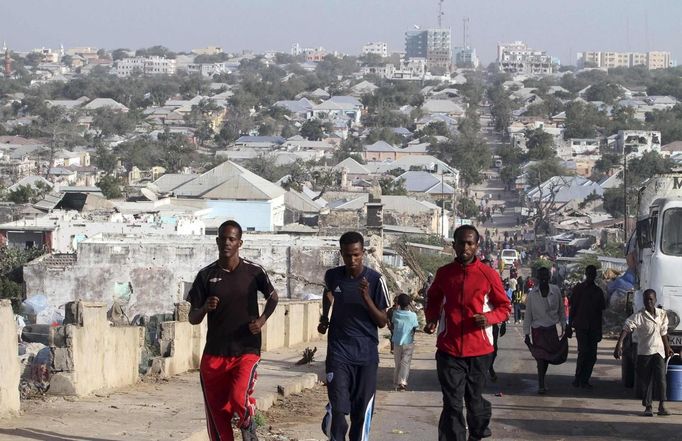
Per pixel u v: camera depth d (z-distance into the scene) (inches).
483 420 438.6
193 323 398.6
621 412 597.6
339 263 1448.1
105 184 3334.2
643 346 584.1
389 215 3334.2
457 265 439.2
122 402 537.0
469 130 7495.1
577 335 706.8
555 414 588.1
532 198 4566.9
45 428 444.1
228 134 7342.5
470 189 5639.8
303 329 1054.4
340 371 411.5
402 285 1679.4
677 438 517.7
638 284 711.1
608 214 4200.3
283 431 507.5
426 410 599.8
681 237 633.6
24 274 1476.4
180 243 1477.6
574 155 6441.9
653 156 5255.9
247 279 397.7
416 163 5359.3
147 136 6978.4
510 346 1090.1
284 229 2273.6
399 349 692.7
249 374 393.4
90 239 1563.7
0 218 2384.4
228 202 2773.1
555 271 2336.4
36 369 537.3
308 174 4621.1
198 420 489.4
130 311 1464.1
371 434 518.0
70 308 548.1
